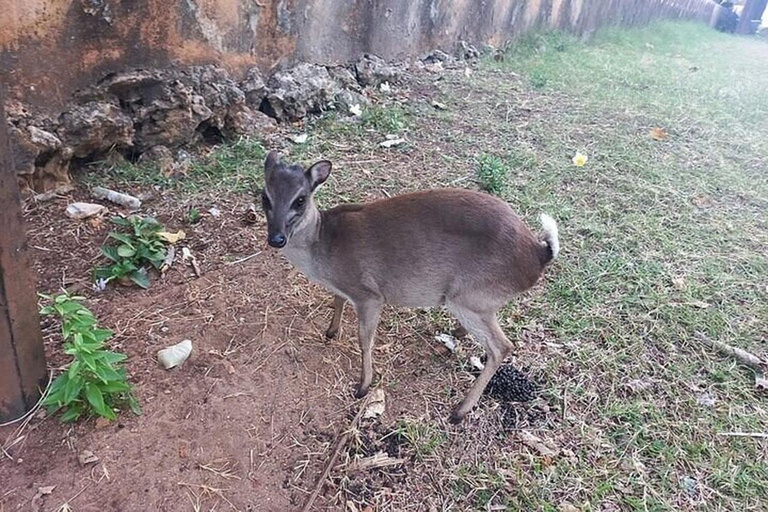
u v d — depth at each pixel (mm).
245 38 1885
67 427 926
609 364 1176
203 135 1800
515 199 1708
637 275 1429
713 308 1354
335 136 1952
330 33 2246
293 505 888
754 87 3520
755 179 2053
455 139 2062
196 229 1423
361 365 1110
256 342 1126
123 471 883
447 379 1121
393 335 1203
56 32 1417
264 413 1001
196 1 1692
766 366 1197
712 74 3746
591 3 4500
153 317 1151
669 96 2953
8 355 881
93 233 1358
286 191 971
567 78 3006
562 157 2031
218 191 1579
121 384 922
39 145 1396
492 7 3293
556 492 943
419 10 2705
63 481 861
